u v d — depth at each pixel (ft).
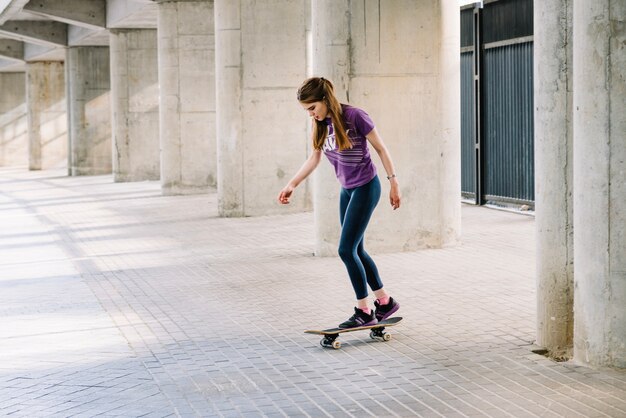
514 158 62.49
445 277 37.52
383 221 44.86
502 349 25.55
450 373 23.34
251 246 49.42
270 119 66.28
